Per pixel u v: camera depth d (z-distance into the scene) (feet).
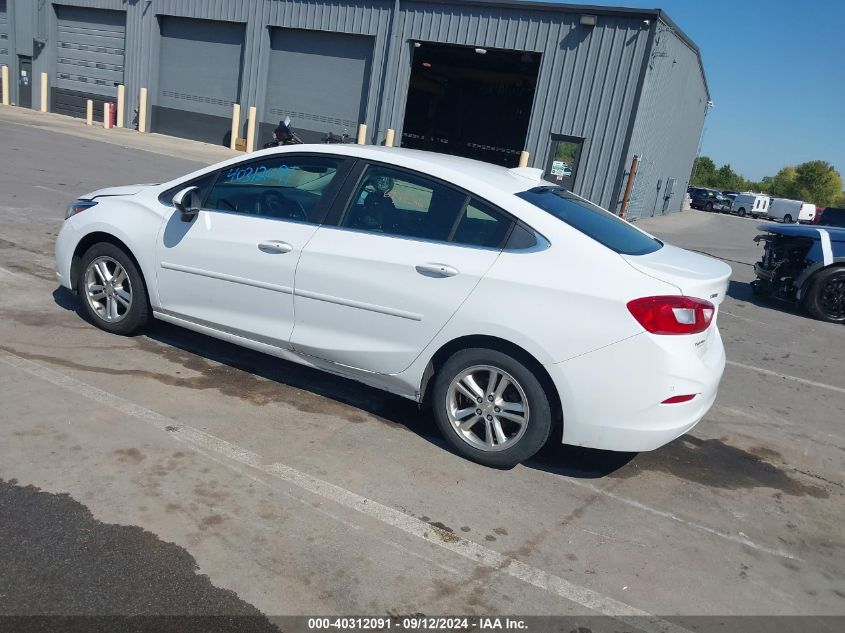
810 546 12.10
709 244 67.00
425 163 13.79
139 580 8.98
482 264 12.66
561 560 10.64
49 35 98.63
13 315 17.51
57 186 38.01
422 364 13.30
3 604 8.30
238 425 13.50
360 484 11.98
